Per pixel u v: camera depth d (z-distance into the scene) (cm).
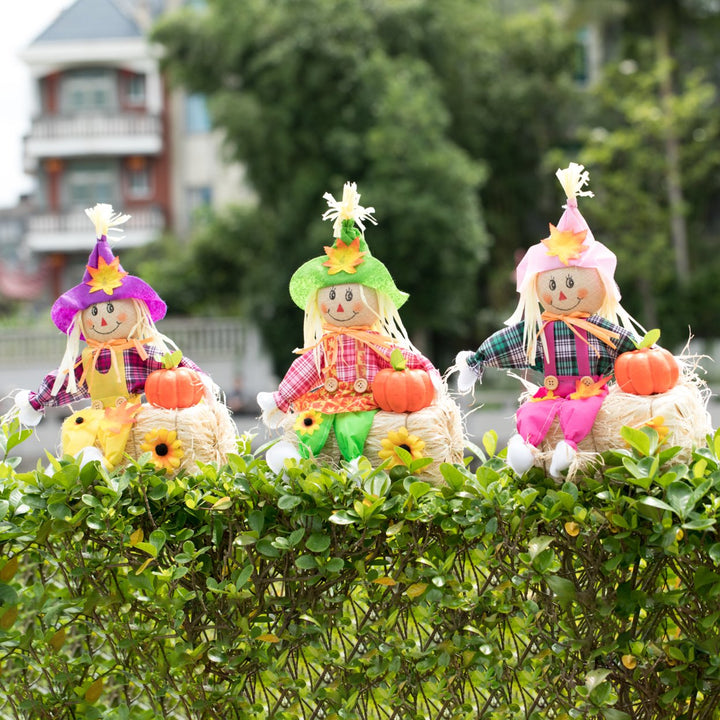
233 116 1459
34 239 2242
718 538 252
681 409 265
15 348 1653
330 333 302
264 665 278
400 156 1387
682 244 1695
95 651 321
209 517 274
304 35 1401
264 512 271
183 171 2267
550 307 291
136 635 282
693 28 1825
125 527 271
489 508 261
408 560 269
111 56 2219
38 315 2305
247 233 1697
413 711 277
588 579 265
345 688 278
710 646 259
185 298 1772
